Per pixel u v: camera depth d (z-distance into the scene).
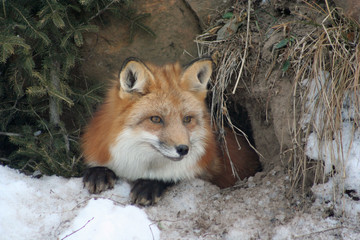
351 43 8.07
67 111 10.38
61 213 7.57
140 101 7.97
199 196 8.34
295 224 7.17
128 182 8.62
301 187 7.88
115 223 7.16
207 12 10.36
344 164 7.02
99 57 10.27
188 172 8.45
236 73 9.57
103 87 10.09
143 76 7.88
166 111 7.87
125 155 8.09
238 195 8.27
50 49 9.25
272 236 7.12
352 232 6.77
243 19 9.83
